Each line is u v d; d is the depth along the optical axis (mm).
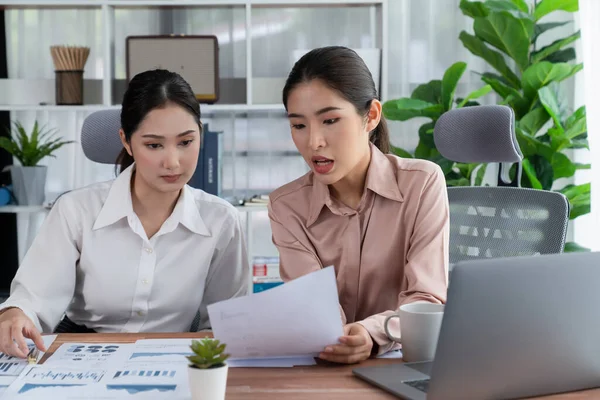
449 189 2053
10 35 3553
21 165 3449
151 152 1514
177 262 1701
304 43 3662
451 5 3742
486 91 3398
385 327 1306
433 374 987
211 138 3215
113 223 1669
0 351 1326
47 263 1629
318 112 1393
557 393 1077
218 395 1020
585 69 3393
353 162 1438
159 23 3592
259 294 1187
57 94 3371
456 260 1982
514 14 3387
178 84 1510
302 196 1624
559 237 1841
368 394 1113
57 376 1187
